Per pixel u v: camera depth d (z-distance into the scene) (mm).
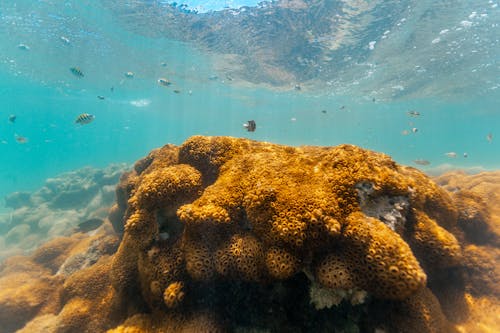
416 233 734
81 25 3740
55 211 3416
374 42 3895
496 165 6758
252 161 837
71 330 947
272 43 4141
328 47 4074
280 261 594
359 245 578
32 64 5199
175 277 710
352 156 735
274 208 647
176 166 893
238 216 708
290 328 641
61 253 1687
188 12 3564
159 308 733
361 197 665
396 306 627
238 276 654
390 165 802
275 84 5883
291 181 712
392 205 686
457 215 942
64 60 4988
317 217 600
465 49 4094
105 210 3031
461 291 872
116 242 1488
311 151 982
